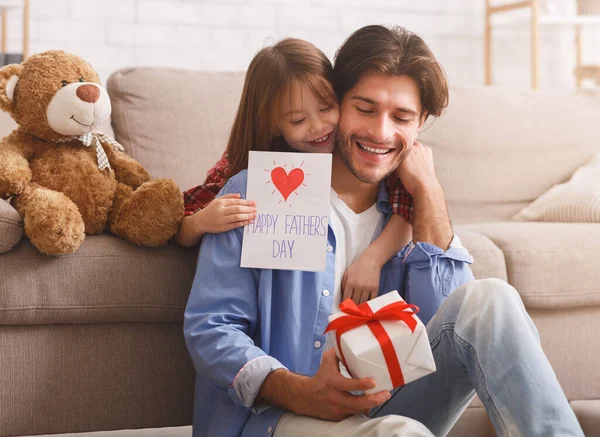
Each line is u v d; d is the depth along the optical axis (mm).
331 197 1425
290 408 1151
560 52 4242
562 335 1866
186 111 2150
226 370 1187
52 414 1463
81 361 1481
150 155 2098
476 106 2475
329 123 1367
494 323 1105
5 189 1435
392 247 1421
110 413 1497
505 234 1905
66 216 1400
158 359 1525
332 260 1343
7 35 3506
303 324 1308
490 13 4031
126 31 3641
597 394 1891
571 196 2305
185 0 3697
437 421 1245
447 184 2389
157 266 1498
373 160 1357
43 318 1440
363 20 3922
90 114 1479
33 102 1476
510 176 2443
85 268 1458
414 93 1347
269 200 1303
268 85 1363
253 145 1412
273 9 3799
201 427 1354
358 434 1041
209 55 3740
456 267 1420
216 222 1310
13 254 1438
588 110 2572
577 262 1849
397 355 1039
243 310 1283
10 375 1438
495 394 1076
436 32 4059
